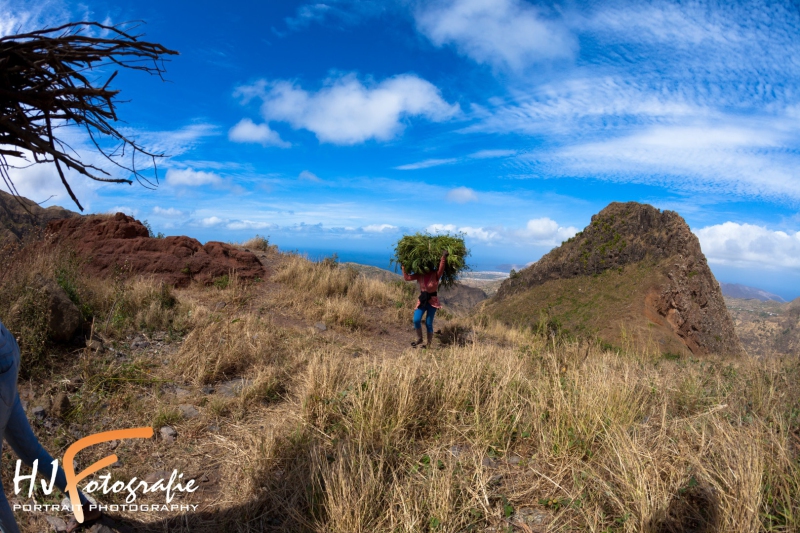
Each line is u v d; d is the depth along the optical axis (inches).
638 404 167.8
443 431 152.3
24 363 171.9
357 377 183.5
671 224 2657.5
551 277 3075.8
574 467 123.4
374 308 406.9
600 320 2364.7
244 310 331.6
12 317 183.8
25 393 161.0
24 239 283.6
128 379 183.2
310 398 163.6
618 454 114.7
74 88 67.4
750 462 104.2
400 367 183.8
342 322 341.4
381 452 129.6
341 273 452.8
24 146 68.3
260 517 110.2
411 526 98.9
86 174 68.1
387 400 156.9
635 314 2285.9
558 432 140.2
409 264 321.7
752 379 197.6
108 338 225.6
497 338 382.3
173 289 357.4
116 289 279.0
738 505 94.1
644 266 2628.0
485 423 150.9
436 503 107.7
